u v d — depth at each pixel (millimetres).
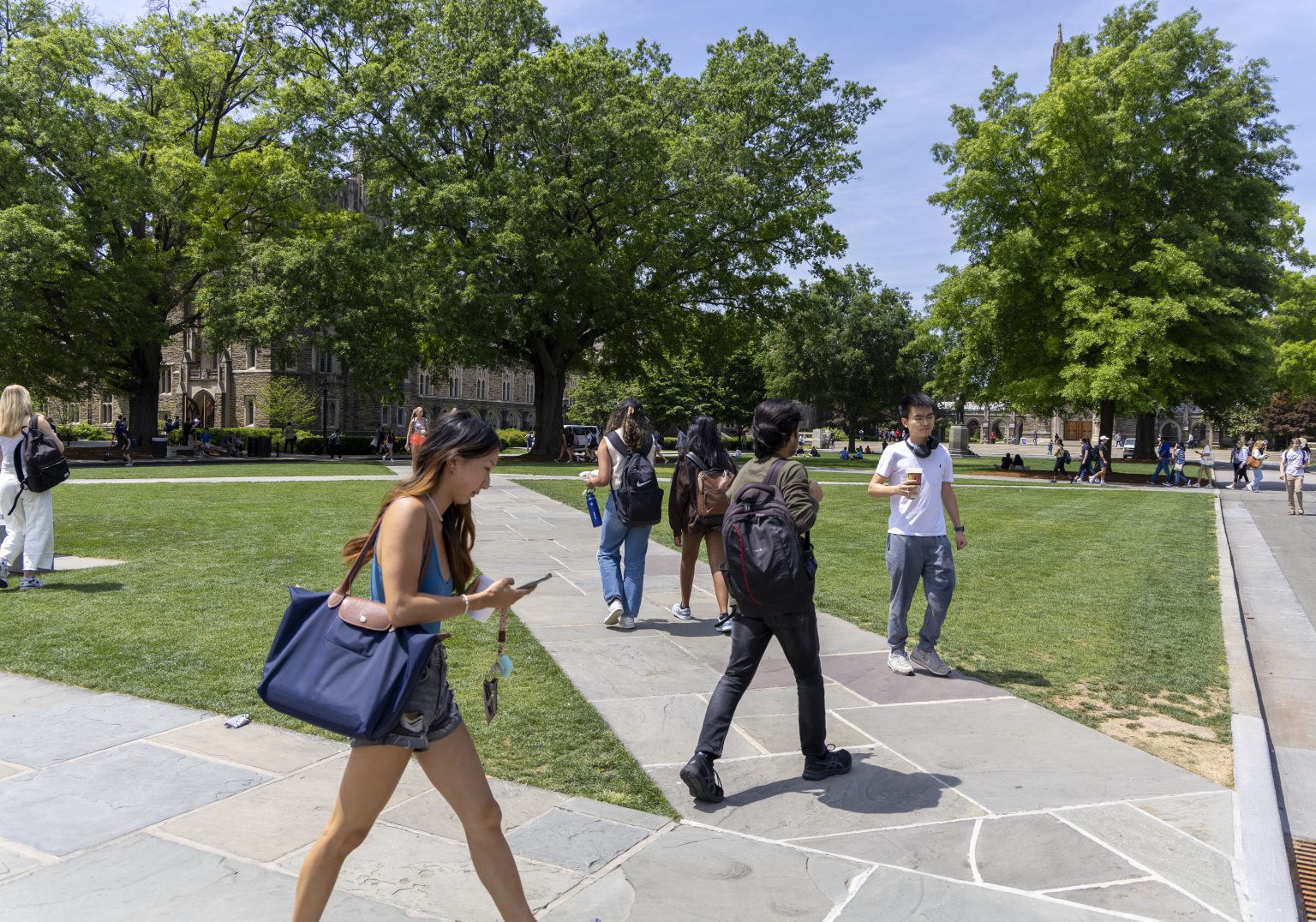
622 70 34656
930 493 5793
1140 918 3020
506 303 31781
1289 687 6496
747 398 75562
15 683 5250
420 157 34844
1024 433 99250
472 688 5422
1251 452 29031
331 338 33188
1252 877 3309
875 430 94750
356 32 35312
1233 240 34812
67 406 69500
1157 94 32938
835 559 11047
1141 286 32719
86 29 35094
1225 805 3949
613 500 6867
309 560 9609
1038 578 9898
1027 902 3105
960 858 3438
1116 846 3549
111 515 13719
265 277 34781
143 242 34469
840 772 4246
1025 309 34812
